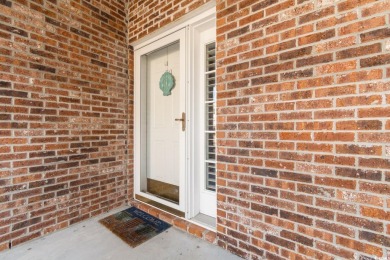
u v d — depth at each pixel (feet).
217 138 6.15
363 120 4.00
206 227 6.68
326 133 4.40
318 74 4.47
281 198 5.00
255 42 5.34
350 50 4.12
